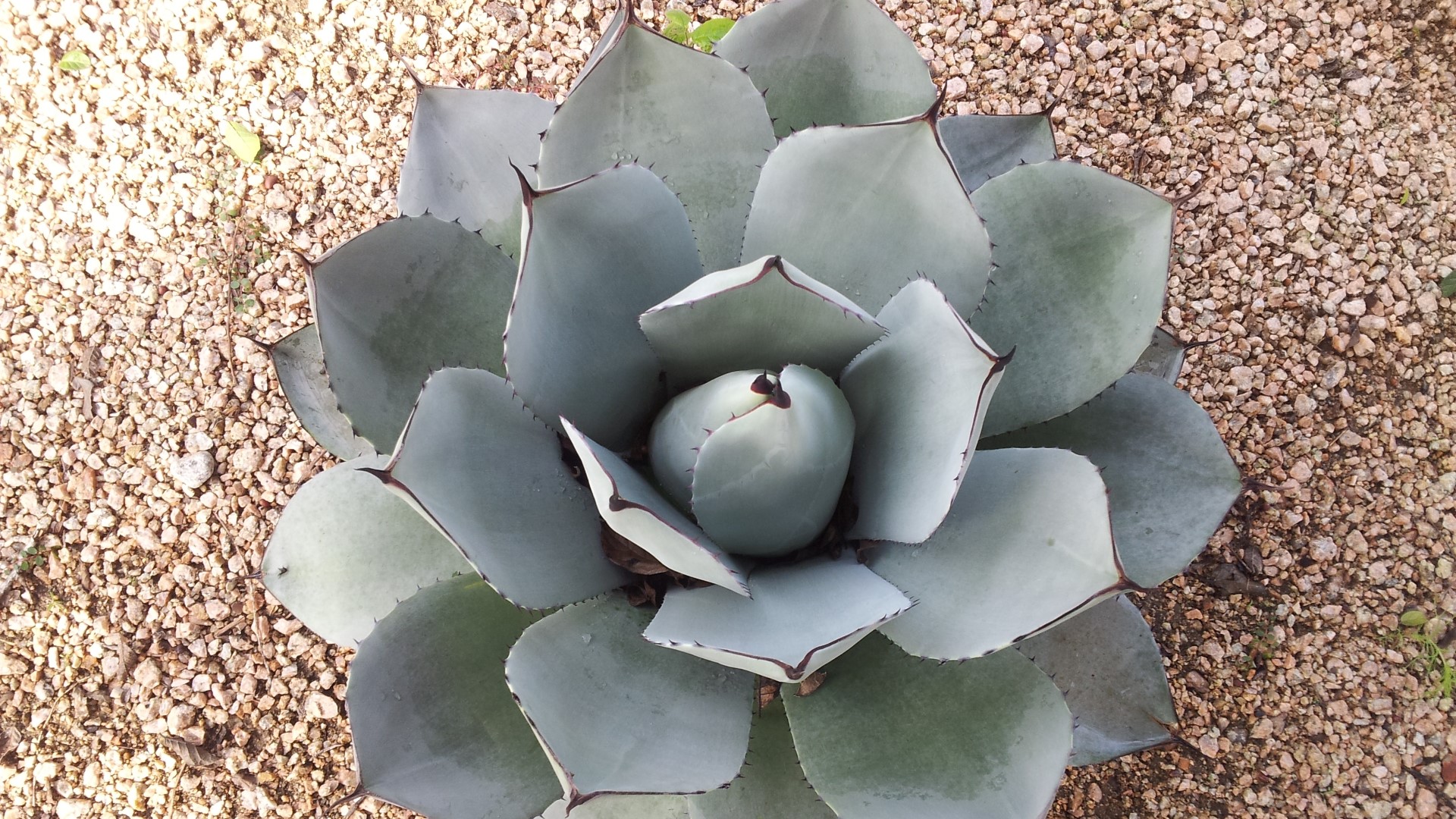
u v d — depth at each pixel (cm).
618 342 71
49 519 111
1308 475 107
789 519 67
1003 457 68
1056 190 71
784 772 73
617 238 69
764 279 63
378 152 118
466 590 73
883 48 80
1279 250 113
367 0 120
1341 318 111
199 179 118
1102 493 62
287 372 82
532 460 69
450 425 65
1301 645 103
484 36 120
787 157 70
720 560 60
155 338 115
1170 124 116
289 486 111
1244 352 110
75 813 104
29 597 109
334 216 117
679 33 113
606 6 120
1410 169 114
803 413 63
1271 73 116
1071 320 72
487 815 69
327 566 76
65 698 106
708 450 63
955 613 67
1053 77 118
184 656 107
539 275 64
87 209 117
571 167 74
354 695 68
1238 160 115
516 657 65
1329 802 100
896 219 70
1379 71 116
